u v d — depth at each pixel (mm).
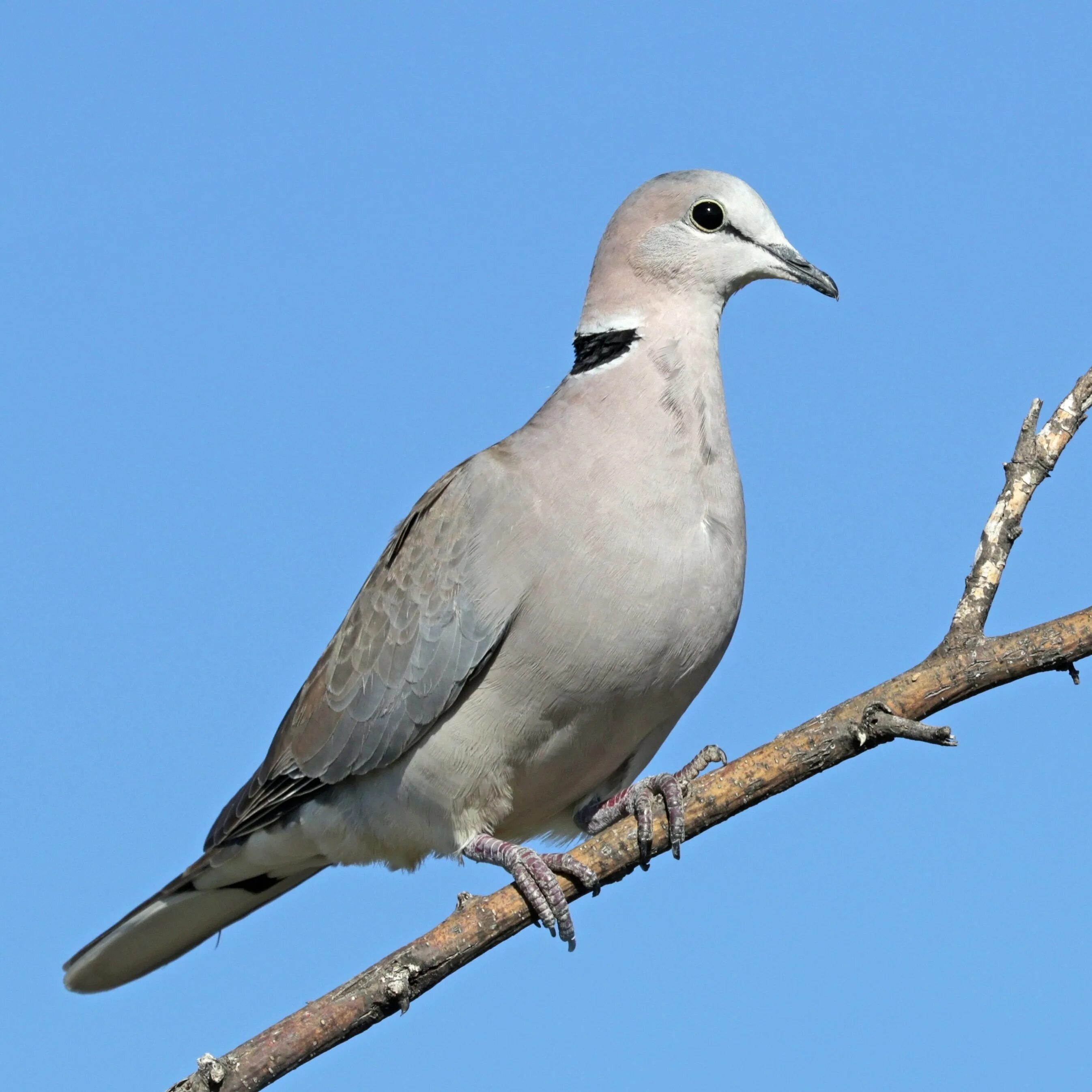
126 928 11500
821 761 8531
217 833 11469
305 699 11141
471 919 8555
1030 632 8391
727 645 10484
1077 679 8445
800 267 10742
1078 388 8875
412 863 11133
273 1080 7980
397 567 10719
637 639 9797
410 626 10430
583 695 9984
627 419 10094
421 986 8375
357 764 10719
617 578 9742
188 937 12016
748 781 8711
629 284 10789
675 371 10352
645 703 10148
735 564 10180
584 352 10750
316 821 11086
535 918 9148
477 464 10500
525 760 10359
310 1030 8023
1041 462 8703
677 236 10758
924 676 8430
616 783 11133
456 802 10453
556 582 9836
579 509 9852
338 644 11047
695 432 10156
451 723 10352
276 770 11148
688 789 9008
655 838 9109
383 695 10539
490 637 10086
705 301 10766
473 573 10148
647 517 9820
